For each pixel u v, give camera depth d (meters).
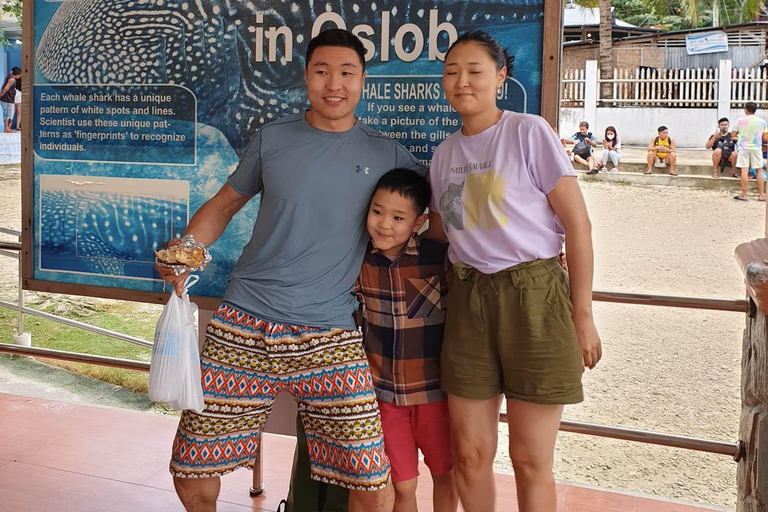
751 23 17.23
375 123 2.90
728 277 10.30
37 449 3.62
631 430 2.91
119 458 3.55
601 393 7.06
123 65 3.20
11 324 8.00
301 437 2.69
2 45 13.32
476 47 2.27
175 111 3.15
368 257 2.56
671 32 17.92
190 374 2.34
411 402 2.51
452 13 2.79
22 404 4.18
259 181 2.55
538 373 2.25
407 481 2.56
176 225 3.20
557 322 2.25
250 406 2.46
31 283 3.41
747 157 13.92
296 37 2.97
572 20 19.22
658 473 5.46
